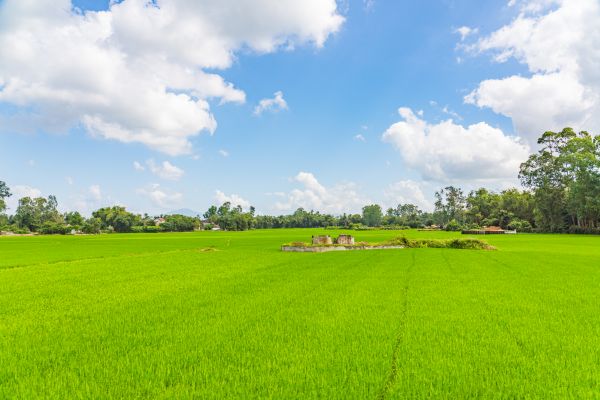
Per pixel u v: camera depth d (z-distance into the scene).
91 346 8.14
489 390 5.67
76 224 160.75
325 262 26.52
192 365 6.88
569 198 86.75
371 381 6.05
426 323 9.68
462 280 17.41
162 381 6.05
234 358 7.18
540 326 9.37
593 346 7.79
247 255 33.62
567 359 7.04
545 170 92.81
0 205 155.50
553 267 22.41
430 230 136.50
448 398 5.49
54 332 9.27
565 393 5.62
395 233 105.81
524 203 116.06
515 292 14.24
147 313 11.19
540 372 6.41
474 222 135.12
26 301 13.33
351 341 8.26
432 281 17.11
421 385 5.92
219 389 5.79
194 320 10.24
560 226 92.50
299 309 11.45
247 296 13.76
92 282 17.95
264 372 6.49
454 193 166.00
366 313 10.88
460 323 9.71
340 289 15.14
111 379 6.26
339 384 5.95
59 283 17.72
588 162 78.31
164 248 47.75
